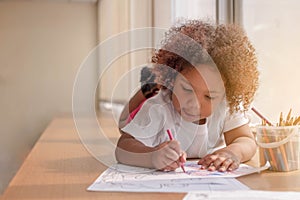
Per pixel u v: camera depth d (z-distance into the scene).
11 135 4.32
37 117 4.32
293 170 0.90
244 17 1.65
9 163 4.24
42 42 4.32
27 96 4.32
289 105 1.32
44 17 4.31
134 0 2.93
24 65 4.31
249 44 1.03
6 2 4.26
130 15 3.04
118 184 0.78
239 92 1.01
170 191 0.73
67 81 4.35
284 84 1.35
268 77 1.44
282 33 1.38
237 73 0.98
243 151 1.00
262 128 0.92
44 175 0.88
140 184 0.78
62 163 1.03
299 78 1.27
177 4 2.30
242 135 1.09
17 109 4.31
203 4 1.99
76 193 0.73
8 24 4.28
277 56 1.41
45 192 0.74
